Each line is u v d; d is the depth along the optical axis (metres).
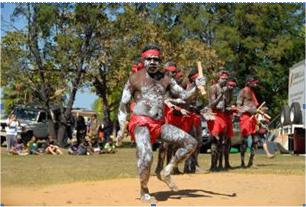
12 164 15.90
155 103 8.06
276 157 21.14
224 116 13.28
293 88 24.09
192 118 11.65
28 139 29.50
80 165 15.62
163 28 39.47
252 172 12.78
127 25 33.38
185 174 12.27
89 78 33.53
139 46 34.12
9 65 30.52
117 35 33.00
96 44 32.62
